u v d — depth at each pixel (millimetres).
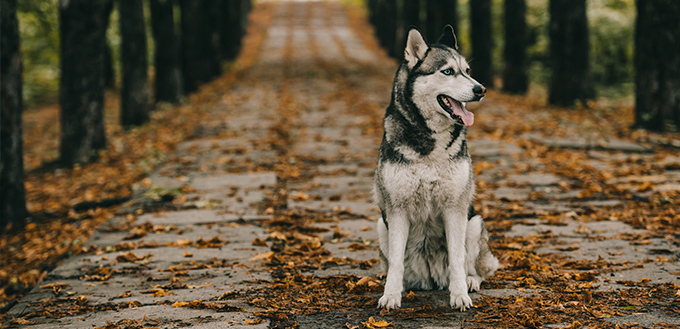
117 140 12445
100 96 11086
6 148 7742
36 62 23344
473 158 9203
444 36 4539
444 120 3854
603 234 5578
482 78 19953
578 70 14070
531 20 25031
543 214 6344
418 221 4035
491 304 3871
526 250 5168
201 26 21812
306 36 38656
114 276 4773
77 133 10938
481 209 6656
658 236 5406
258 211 6812
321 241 5676
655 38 10945
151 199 7391
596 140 10258
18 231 7664
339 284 4406
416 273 4211
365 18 48156
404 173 3871
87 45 10742
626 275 4379
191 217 6598
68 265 5078
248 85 19469
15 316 3924
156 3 16906
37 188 9766
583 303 3807
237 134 11555
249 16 48469
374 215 6562
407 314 3758
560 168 8430
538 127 11484
